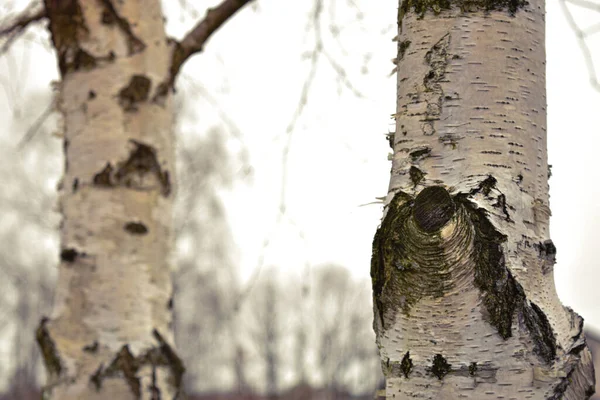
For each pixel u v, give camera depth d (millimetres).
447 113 2117
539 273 2021
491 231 1953
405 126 2170
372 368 38094
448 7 2186
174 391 3854
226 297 24047
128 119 4023
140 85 4070
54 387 3715
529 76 2172
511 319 1912
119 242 3871
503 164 2068
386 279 1984
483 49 2145
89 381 3688
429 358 1950
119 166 3945
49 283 31781
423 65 2180
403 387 1988
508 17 2174
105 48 4074
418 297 1946
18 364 37656
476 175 2045
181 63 4336
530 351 1926
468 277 1898
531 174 2107
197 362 35719
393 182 2145
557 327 1989
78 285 3818
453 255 1873
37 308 34969
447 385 1931
